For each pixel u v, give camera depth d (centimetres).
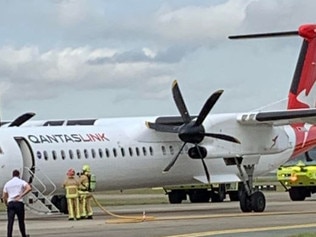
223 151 3509
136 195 6781
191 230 2581
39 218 3384
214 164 3691
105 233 2517
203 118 3419
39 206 3188
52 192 3284
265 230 2547
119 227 2742
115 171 3438
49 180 3228
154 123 3522
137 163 3497
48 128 3328
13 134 3184
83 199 3219
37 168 3177
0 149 3094
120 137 3484
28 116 3656
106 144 3416
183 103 3494
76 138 3341
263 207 3559
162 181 3647
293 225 2748
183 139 3444
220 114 3591
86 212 3225
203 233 2464
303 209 3738
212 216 3288
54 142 3259
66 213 3609
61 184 3275
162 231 2556
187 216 3309
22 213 2344
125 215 3472
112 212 3731
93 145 3369
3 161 3084
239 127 3569
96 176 3375
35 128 3294
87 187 3212
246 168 3631
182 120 3531
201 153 3475
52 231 2633
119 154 3444
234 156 3544
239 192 3603
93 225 2855
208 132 3494
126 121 3628
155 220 3061
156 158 3562
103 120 3703
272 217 3166
